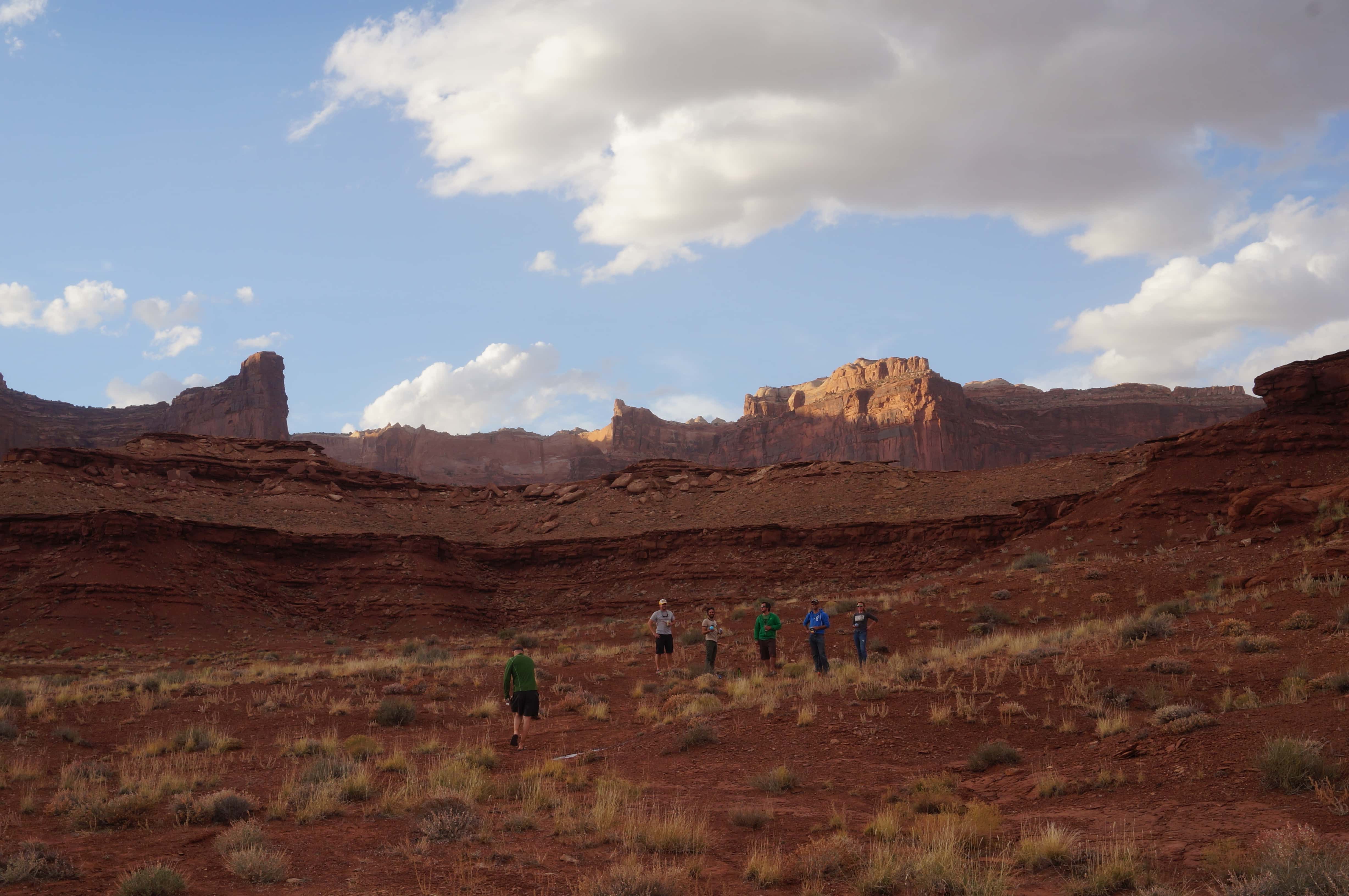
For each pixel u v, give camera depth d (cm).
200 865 793
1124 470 7100
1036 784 1016
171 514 6794
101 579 5384
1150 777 979
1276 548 2986
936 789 1031
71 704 1984
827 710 1512
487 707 1836
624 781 1134
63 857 773
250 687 2300
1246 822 792
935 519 6000
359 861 804
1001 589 3175
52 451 7144
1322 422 4694
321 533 6800
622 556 6800
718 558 6325
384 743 1538
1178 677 1434
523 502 8612
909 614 3080
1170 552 3391
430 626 6041
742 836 896
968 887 675
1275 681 1332
